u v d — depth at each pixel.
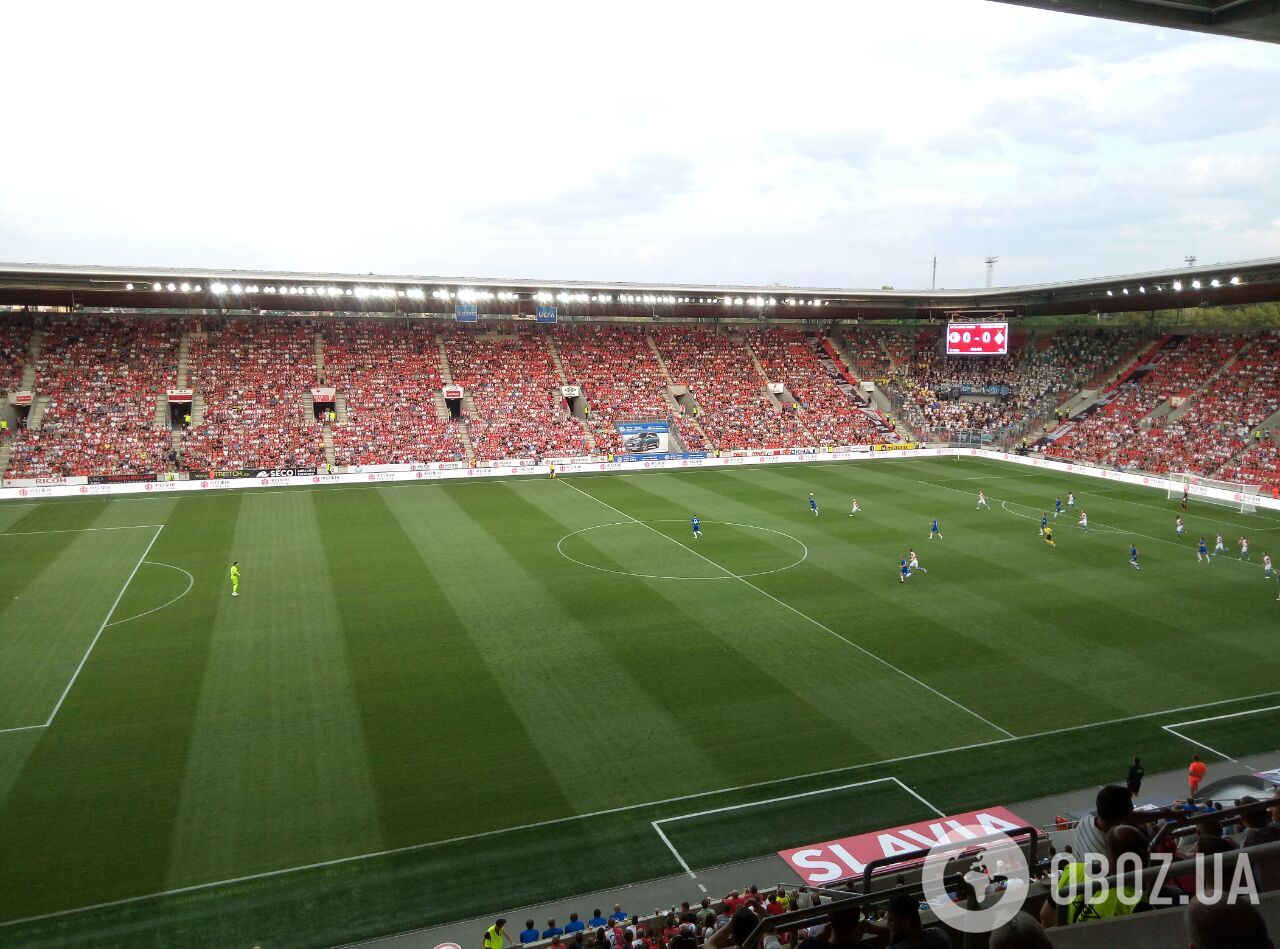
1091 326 101.44
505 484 71.81
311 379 81.81
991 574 45.97
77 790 24.20
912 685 31.80
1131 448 79.81
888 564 47.84
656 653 34.56
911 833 22.98
